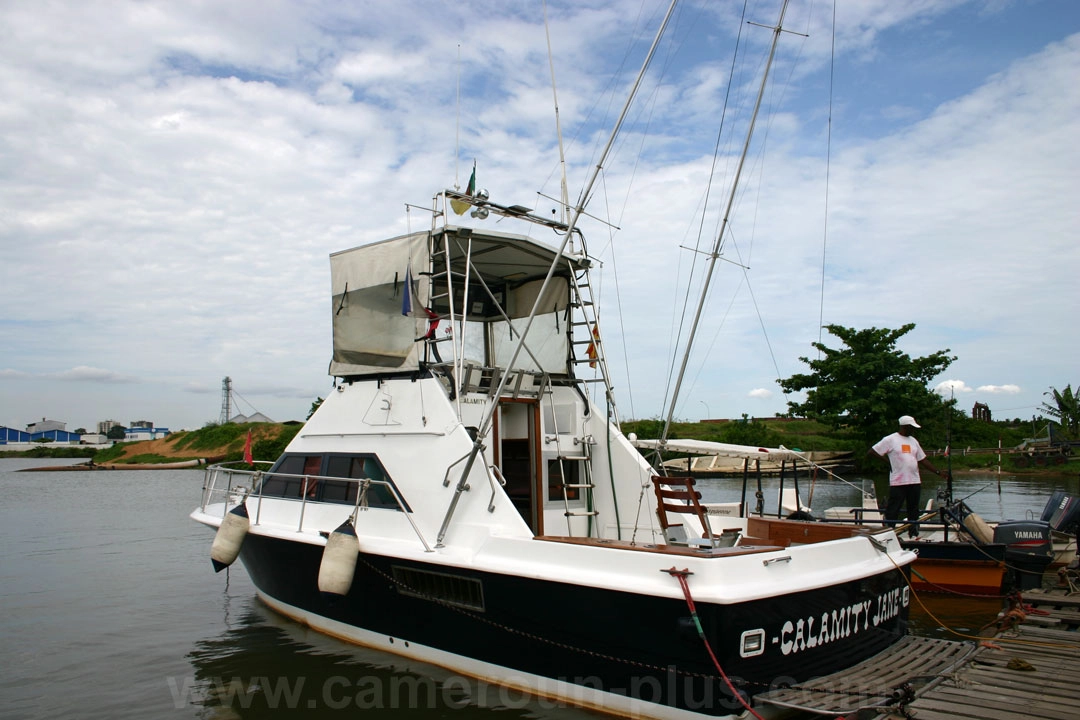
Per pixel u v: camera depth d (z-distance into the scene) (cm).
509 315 935
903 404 2688
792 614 540
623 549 563
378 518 755
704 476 2977
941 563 1081
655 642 536
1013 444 4100
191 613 1023
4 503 2766
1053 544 1295
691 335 718
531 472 808
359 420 814
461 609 665
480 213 791
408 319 766
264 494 932
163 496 3091
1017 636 742
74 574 1327
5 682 754
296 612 895
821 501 1969
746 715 511
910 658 627
